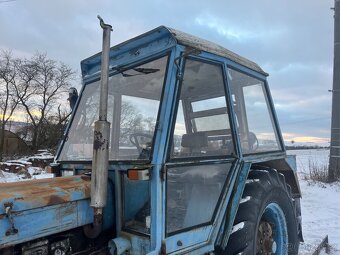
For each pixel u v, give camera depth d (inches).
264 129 141.2
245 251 111.0
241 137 125.0
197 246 102.0
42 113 1304.1
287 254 138.9
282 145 150.9
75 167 116.0
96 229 93.7
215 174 110.3
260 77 143.9
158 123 95.0
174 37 99.7
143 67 106.7
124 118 107.7
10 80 1316.4
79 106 126.6
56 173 121.0
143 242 93.4
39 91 1337.4
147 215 96.0
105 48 89.7
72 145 122.3
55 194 90.6
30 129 1290.6
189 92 107.6
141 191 98.0
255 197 120.0
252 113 135.0
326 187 411.5
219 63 115.6
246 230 112.1
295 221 144.3
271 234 135.5
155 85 102.5
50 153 864.3
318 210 294.8
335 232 223.8
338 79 454.9
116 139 107.4
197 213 103.7
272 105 149.3
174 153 97.3
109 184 102.3
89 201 97.0
